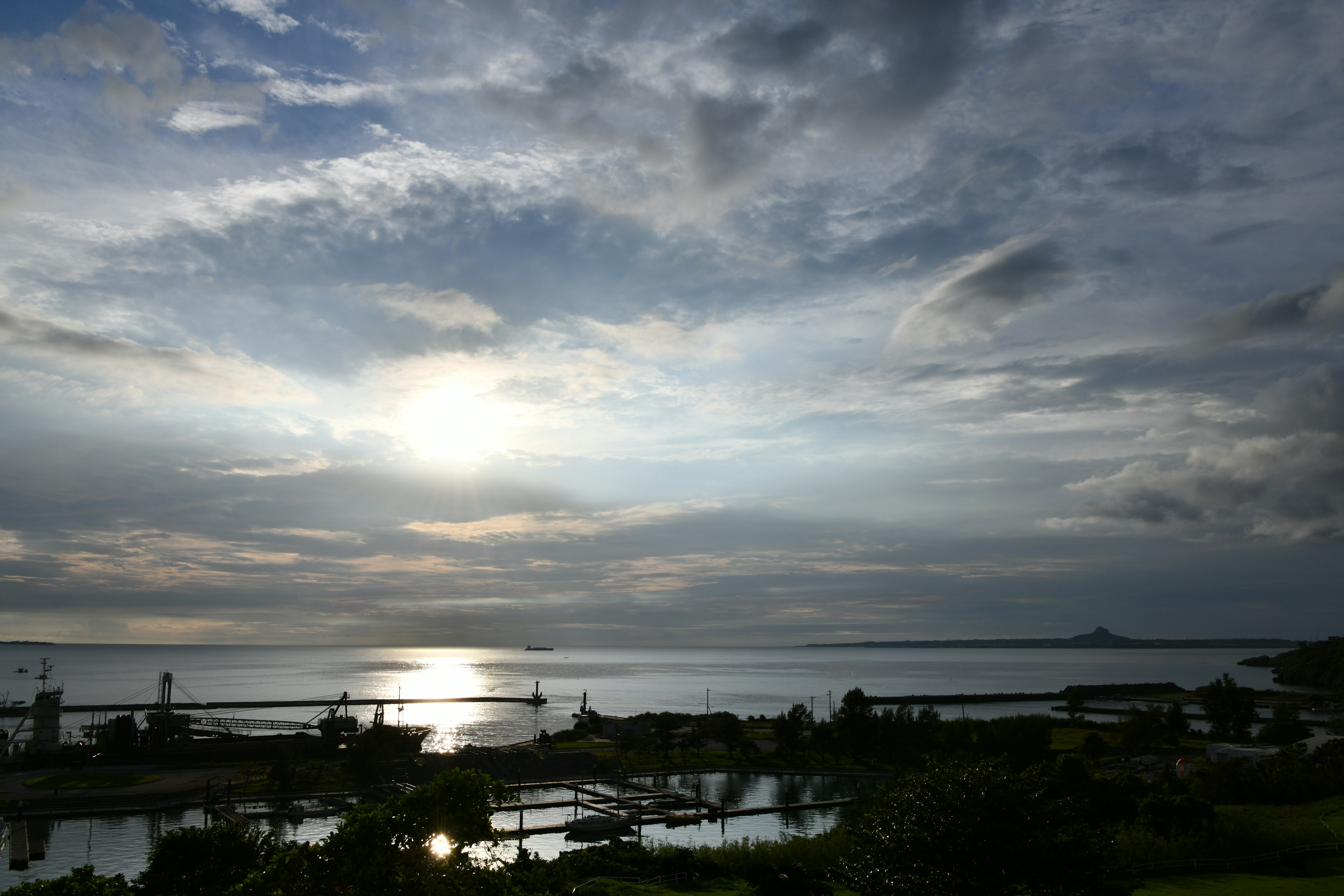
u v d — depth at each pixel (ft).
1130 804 219.61
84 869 82.84
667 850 205.36
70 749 417.49
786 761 450.30
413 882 68.80
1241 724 486.79
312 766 398.62
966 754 224.74
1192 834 197.26
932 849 103.09
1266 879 173.88
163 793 334.24
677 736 497.05
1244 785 271.08
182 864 130.93
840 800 344.28
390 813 71.26
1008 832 101.04
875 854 108.88
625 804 335.88
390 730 431.43
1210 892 159.84
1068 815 105.09
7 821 296.71
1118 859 112.37
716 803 344.49
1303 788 267.39
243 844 135.85
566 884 170.71
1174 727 480.23
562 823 305.32
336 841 69.72
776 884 159.84
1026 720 400.67
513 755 419.13
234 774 388.98
